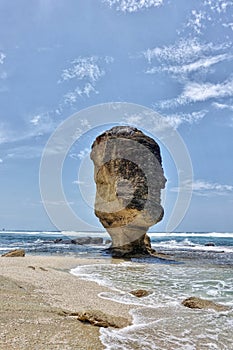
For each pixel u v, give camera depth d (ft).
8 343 16.25
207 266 58.70
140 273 48.26
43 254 78.64
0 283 31.24
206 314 25.30
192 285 38.47
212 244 145.28
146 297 31.35
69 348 16.42
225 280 42.29
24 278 36.88
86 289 34.01
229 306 28.14
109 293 32.68
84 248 97.35
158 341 18.89
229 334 20.54
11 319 20.18
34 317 21.17
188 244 157.69
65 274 43.80
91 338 18.34
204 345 18.54
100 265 57.31
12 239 167.84
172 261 68.23
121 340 18.57
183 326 22.06
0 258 59.98
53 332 18.65
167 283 39.68
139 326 21.63
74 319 21.74
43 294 29.35
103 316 21.94
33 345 16.31
